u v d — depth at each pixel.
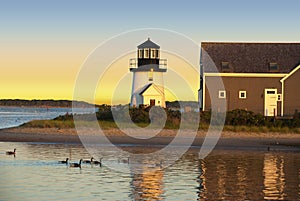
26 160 32.78
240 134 47.19
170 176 27.91
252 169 30.45
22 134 46.78
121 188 24.61
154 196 23.08
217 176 27.94
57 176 27.30
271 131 48.22
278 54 59.06
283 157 36.38
